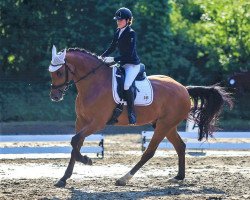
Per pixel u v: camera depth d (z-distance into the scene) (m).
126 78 13.02
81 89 12.84
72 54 12.77
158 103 13.47
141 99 13.28
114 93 12.88
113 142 21.75
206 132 14.07
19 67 28.91
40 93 28.38
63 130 25.20
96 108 12.73
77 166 15.70
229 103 14.12
